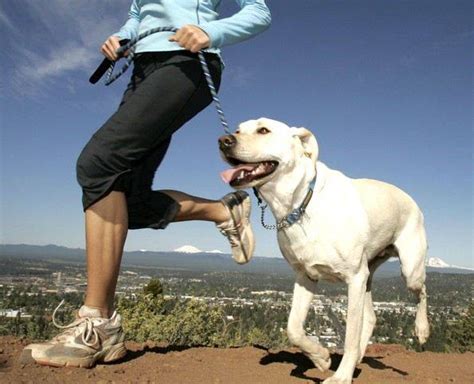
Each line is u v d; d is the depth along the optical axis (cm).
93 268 117
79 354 114
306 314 128
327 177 125
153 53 121
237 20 121
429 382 130
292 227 121
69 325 118
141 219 133
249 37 125
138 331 197
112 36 133
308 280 130
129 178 123
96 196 115
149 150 121
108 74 134
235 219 149
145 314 215
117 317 123
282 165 119
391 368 152
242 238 152
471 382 137
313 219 120
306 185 120
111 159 113
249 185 120
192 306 222
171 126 122
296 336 124
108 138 113
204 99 126
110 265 118
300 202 120
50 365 112
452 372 152
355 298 121
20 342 145
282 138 119
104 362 122
